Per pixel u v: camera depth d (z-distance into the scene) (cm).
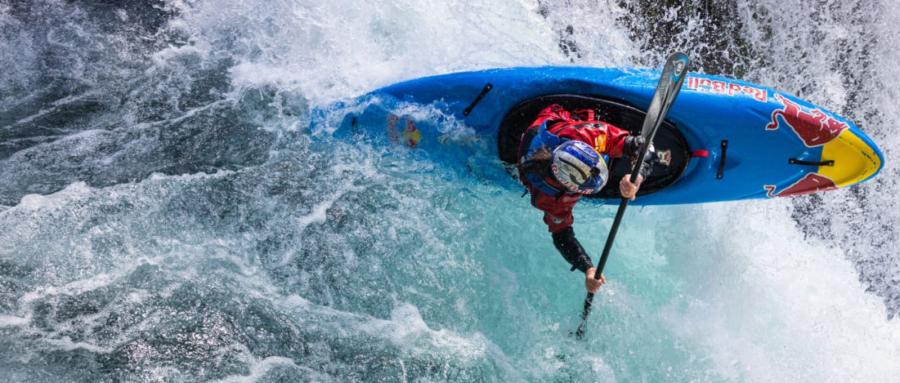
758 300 611
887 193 763
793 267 647
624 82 546
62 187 541
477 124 575
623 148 494
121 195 546
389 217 577
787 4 755
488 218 589
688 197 593
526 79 556
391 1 674
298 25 668
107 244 515
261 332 495
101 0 675
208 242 538
